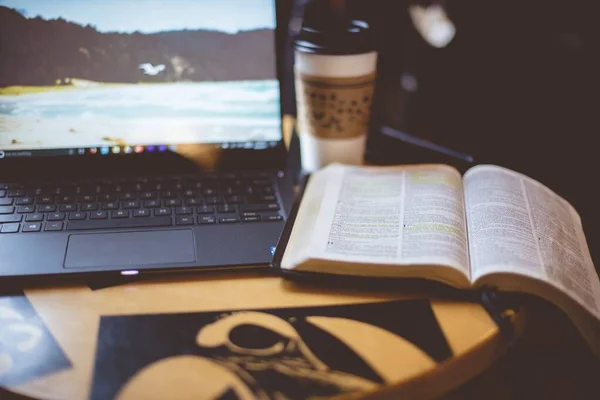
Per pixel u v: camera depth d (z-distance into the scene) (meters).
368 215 0.67
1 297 0.59
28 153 0.74
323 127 0.80
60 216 0.68
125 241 0.65
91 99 0.74
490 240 0.61
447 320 0.57
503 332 0.56
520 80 1.87
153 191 0.73
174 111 0.76
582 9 1.74
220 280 0.62
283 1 0.75
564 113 1.82
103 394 0.48
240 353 0.52
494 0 1.79
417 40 1.84
